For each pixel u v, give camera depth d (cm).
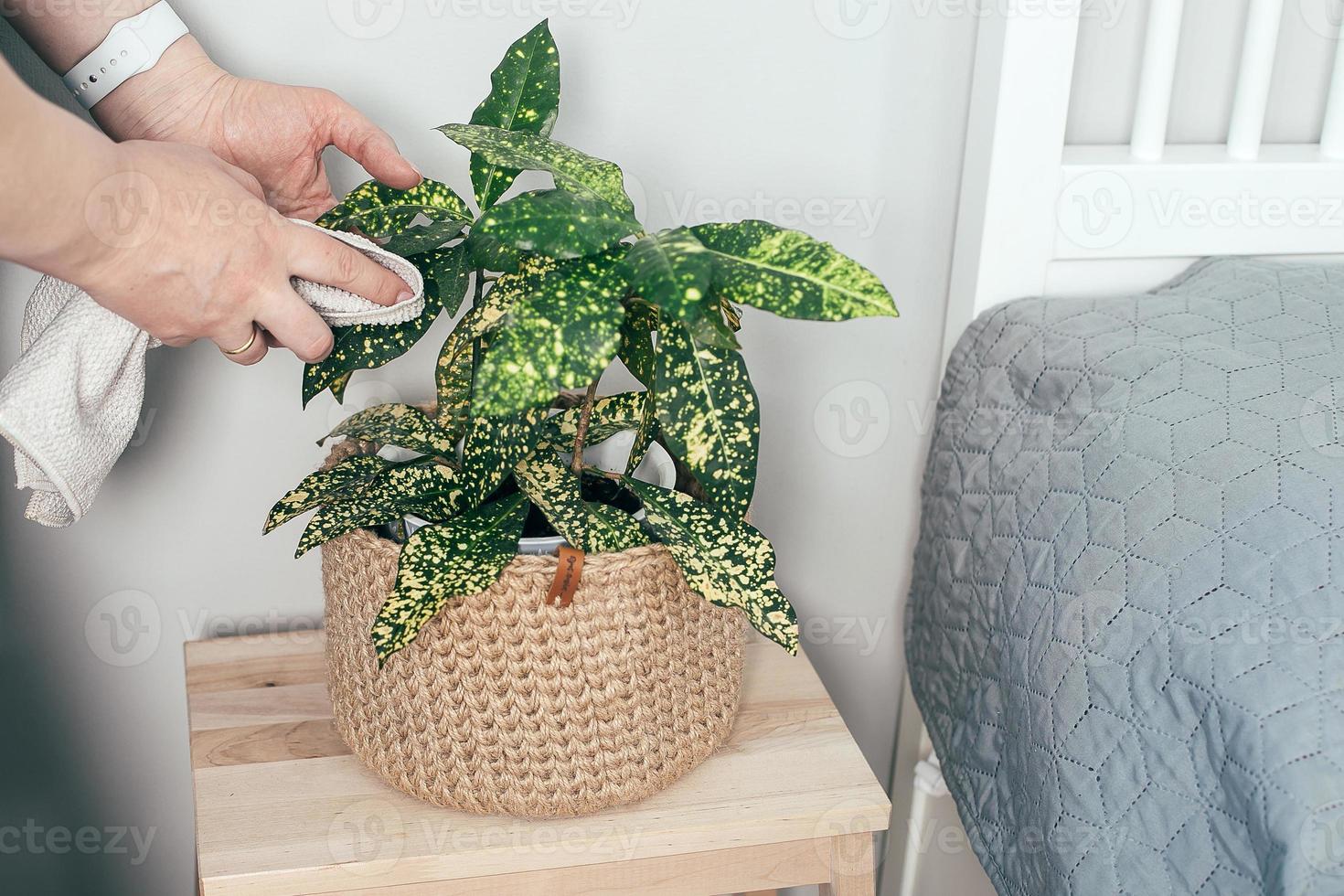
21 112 50
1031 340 85
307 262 62
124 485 92
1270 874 53
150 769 101
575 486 67
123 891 105
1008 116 86
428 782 69
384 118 86
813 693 85
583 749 68
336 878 67
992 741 79
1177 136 99
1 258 55
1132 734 64
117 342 66
